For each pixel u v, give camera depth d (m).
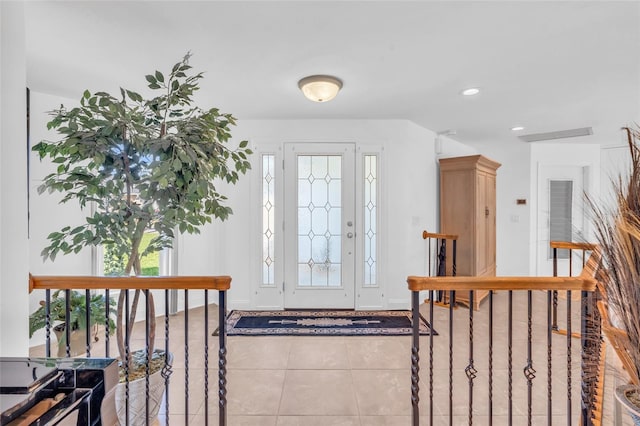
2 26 1.43
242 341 2.89
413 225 3.92
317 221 3.81
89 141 1.56
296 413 1.90
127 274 1.73
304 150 3.78
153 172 1.53
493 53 2.18
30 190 2.78
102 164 1.63
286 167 3.78
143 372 1.74
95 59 2.24
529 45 2.07
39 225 2.82
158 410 1.78
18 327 1.48
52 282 1.54
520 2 1.65
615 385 1.46
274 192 3.80
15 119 1.48
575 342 2.79
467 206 3.94
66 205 2.96
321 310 3.77
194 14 1.75
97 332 2.77
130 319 1.82
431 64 2.34
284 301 3.81
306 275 3.82
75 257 3.03
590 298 1.47
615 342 1.16
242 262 3.81
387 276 3.79
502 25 1.85
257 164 3.76
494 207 4.36
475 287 1.51
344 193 3.78
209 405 1.99
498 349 2.71
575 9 1.70
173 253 3.63
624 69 2.41
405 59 2.26
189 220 1.74
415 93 2.90
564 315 3.48
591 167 4.90
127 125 1.61
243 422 1.83
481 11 1.72
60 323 2.51
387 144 3.78
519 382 2.23
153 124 1.81
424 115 3.55
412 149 3.88
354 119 3.75
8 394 0.78
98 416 0.89
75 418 0.83
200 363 2.51
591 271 1.56
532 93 2.88
